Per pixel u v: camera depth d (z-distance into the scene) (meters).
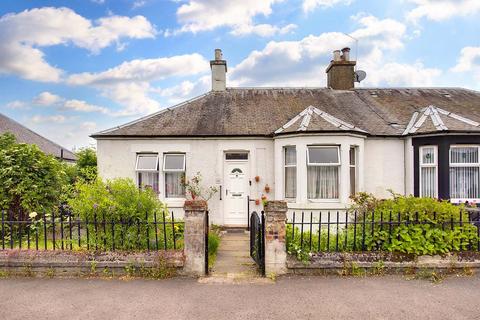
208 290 4.64
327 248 5.44
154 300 4.32
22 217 7.91
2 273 5.21
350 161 9.84
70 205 6.16
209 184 10.39
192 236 5.26
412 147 9.80
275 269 5.21
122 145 10.48
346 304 4.17
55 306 4.15
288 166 9.87
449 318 3.81
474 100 12.62
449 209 5.54
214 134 10.24
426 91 13.64
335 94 13.22
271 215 5.26
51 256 5.27
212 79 13.31
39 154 8.52
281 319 3.79
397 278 5.04
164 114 11.48
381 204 6.09
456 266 5.21
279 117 11.17
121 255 5.29
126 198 5.90
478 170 9.21
